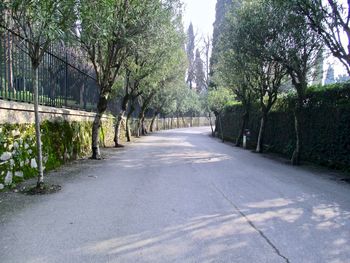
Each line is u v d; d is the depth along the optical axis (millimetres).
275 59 13266
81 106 14852
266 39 13570
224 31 19422
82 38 9141
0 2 6102
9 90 7676
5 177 6828
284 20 12844
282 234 4699
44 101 10195
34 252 3885
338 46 9711
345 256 3984
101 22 8109
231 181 8719
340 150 11375
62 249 3982
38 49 6641
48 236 4383
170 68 23047
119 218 5211
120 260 3721
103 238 4359
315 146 13023
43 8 5824
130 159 13008
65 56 12438
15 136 7461
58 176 8625
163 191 7250
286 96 16562
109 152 15547
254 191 7543
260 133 18031
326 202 6660
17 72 8219
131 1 11641
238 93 22656
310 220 5402
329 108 12164
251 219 5371
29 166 8000
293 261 3809
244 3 16328
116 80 20172
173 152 16281
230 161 13297
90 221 5031
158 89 30156
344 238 4590
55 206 5797
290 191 7660
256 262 3752
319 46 12664
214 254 3939
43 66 10039
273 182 8766
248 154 16703
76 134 12422
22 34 7930
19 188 6977
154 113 42469
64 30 6625
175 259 3773
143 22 12609
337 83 12383
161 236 4480
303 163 13102
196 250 4047
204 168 11039
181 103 55125
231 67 19172
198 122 73125
